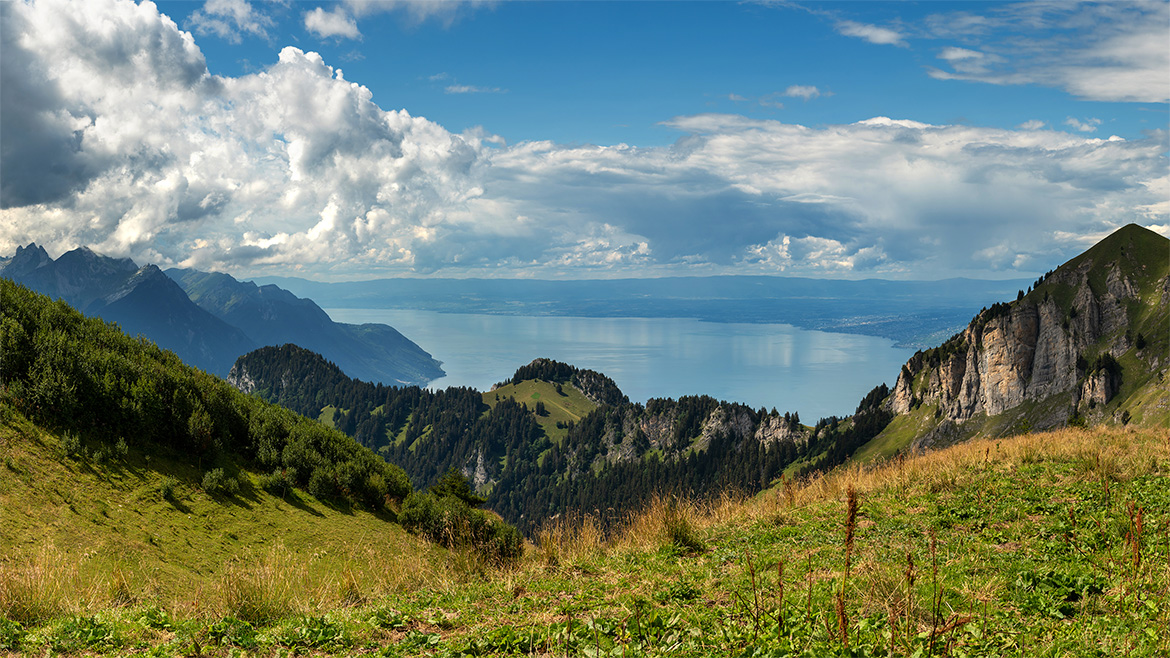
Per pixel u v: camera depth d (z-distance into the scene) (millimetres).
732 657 6906
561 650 7691
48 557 11539
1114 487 14672
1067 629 7316
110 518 15328
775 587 9461
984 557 10602
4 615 8844
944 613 7895
